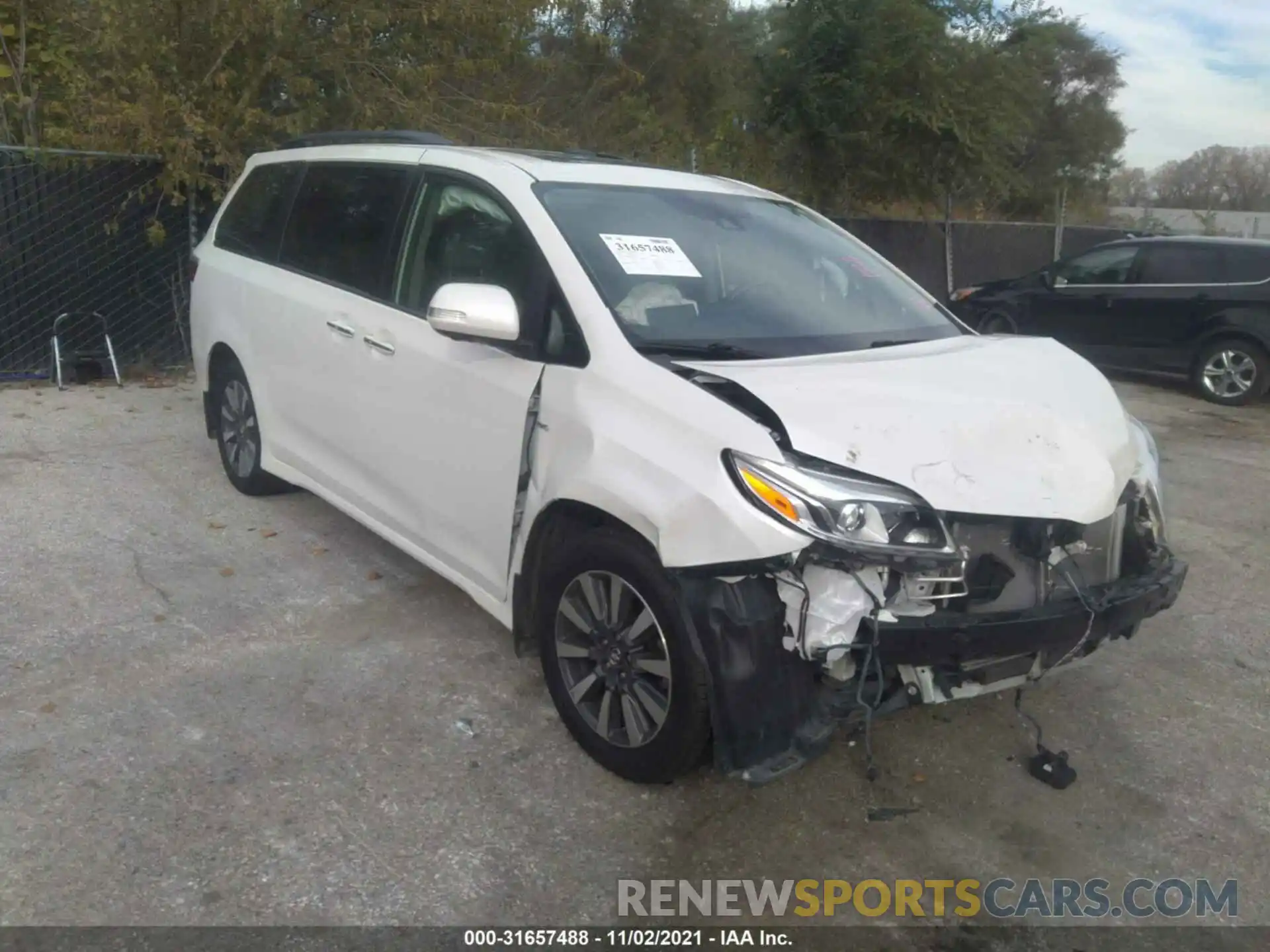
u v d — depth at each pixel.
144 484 6.31
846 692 3.17
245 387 5.85
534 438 3.68
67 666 4.14
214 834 3.20
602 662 3.54
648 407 3.33
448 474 4.13
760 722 3.07
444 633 4.58
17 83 10.51
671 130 15.13
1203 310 11.07
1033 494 3.14
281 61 9.58
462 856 3.18
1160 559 3.64
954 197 17.77
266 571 5.13
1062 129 24.27
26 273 9.16
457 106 10.94
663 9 17.25
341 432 4.82
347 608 4.78
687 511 3.10
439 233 4.38
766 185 16.16
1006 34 17.12
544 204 3.98
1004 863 3.31
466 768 3.61
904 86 15.68
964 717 4.13
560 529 3.70
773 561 3.00
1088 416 3.52
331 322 4.81
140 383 9.28
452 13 10.14
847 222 16.06
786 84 16.06
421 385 4.22
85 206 9.34
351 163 5.09
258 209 5.80
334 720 3.86
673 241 4.09
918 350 3.92
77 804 3.30
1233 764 3.90
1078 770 3.81
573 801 3.46
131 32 9.28
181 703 3.92
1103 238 20.11
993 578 3.18
